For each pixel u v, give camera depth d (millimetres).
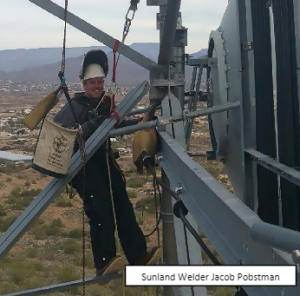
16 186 41688
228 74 5172
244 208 2529
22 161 57844
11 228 4621
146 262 5215
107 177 5207
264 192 4281
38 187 41750
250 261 2311
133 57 5148
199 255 4051
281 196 4207
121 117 4742
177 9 4766
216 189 2875
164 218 5477
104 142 5078
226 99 5160
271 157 4238
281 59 4000
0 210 32531
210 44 5793
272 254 2107
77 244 24828
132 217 5363
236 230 2473
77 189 5066
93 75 4918
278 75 4039
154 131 5289
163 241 5523
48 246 25031
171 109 5098
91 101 4996
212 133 6043
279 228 2035
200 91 5996
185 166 3627
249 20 4340
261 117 4234
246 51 4160
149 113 5418
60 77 4395
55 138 4426
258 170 4258
